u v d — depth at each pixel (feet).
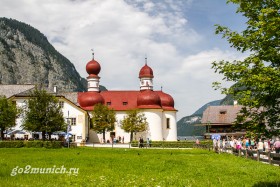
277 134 44.96
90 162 100.22
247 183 56.18
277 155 80.18
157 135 313.53
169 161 106.42
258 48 47.37
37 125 210.18
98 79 342.64
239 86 48.32
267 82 42.88
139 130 303.07
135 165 91.45
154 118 314.96
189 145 240.94
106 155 139.03
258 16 44.01
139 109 316.19
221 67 49.62
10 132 258.78
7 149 176.86
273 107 44.83
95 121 302.45
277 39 44.24
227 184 55.42
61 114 220.43
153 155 142.31
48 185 53.36
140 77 341.41
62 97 289.12
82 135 288.51
